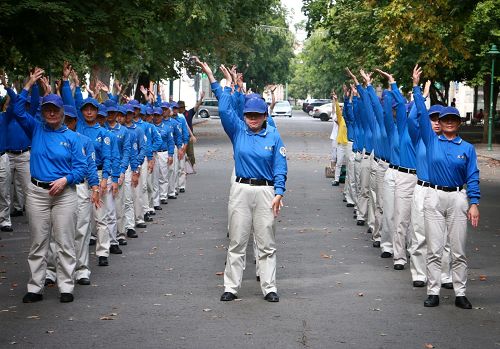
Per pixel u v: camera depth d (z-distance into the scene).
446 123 10.86
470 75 48.91
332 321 9.96
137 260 14.12
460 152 10.82
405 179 13.30
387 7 24.38
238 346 8.85
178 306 10.71
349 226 18.34
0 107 20.16
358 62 44.62
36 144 10.91
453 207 10.81
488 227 18.56
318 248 15.42
